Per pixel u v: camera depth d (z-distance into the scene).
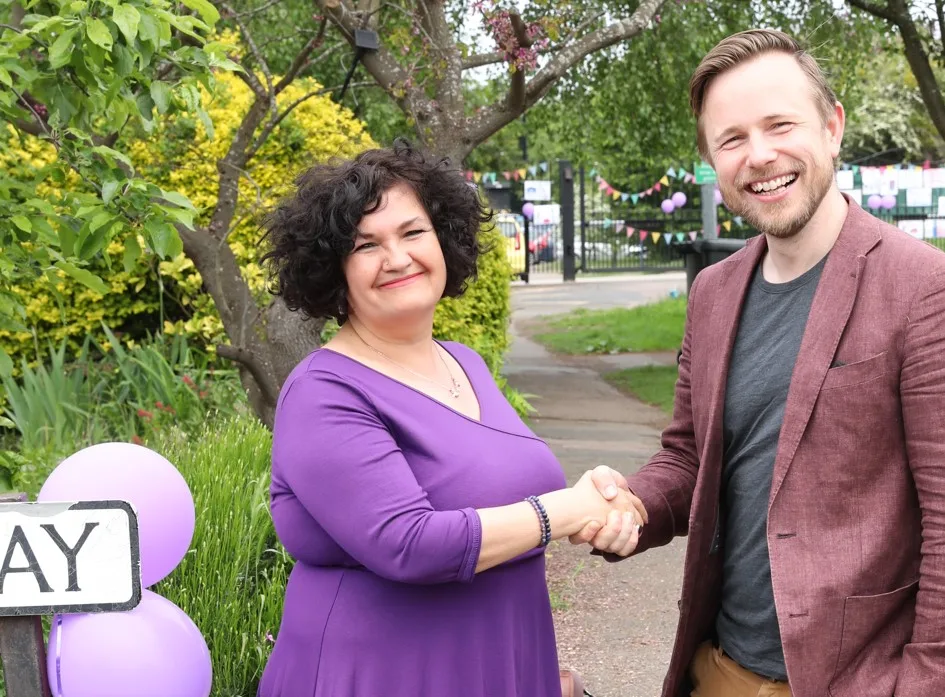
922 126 26.44
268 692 1.95
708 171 9.84
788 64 1.88
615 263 24.03
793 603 1.76
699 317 2.10
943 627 1.66
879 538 1.75
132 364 6.12
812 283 1.90
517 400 7.16
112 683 1.82
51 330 6.52
